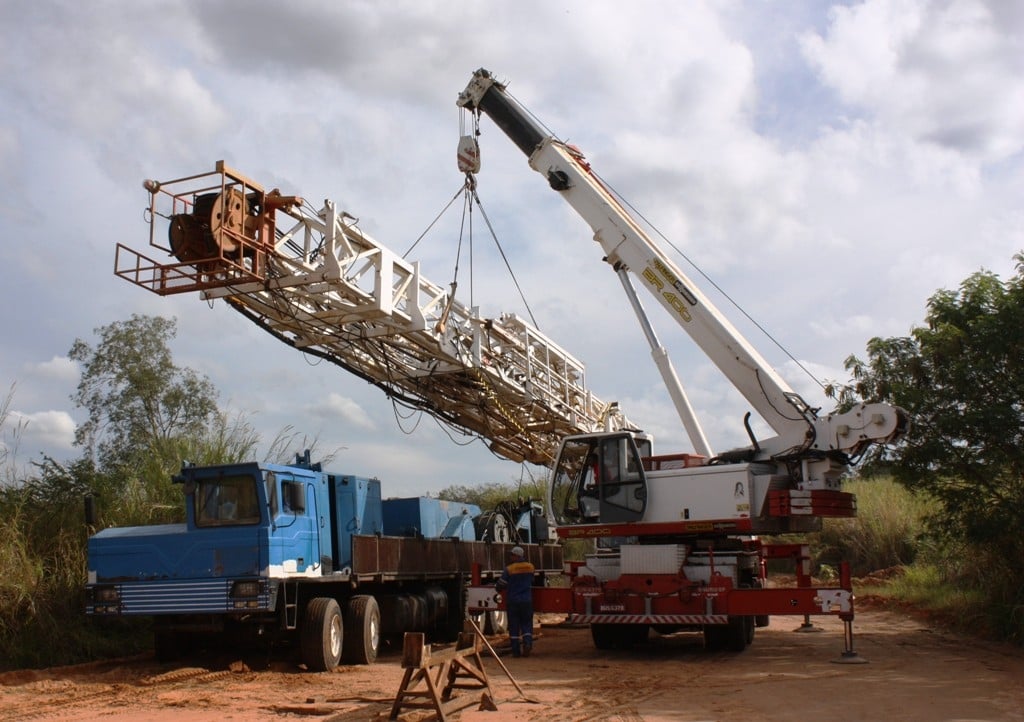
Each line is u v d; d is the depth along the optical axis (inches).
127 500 653.9
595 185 644.1
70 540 602.5
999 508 569.9
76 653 549.3
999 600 622.5
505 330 676.1
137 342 954.1
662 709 377.7
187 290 482.3
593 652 590.9
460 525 740.7
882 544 1181.7
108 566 508.7
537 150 652.7
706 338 597.0
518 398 690.2
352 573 540.4
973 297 577.9
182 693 427.8
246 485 502.0
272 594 482.3
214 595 485.7
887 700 393.1
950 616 712.4
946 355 565.3
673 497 576.4
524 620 571.5
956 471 580.1
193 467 508.4
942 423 564.4
